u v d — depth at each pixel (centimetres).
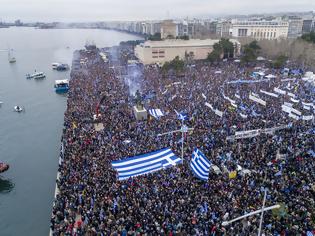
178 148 3981
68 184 3238
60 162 4072
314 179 3195
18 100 8656
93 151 3962
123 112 5700
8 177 4391
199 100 6319
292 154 3722
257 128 4600
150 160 3400
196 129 4628
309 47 11431
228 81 8256
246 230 2481
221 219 2617
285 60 10956
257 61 12319
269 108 5631
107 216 2723
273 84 7906
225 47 13225
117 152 3897
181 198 2900
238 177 3291
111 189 3080
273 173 3312
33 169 4612
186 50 14475
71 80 9100
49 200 3841
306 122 4816
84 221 2722
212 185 3108
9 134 6041
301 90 7188
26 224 3409
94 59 14912
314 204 2795
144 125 4903
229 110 5531
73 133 4628
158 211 2730
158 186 3105
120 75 9844
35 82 11238
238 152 3816
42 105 8106
